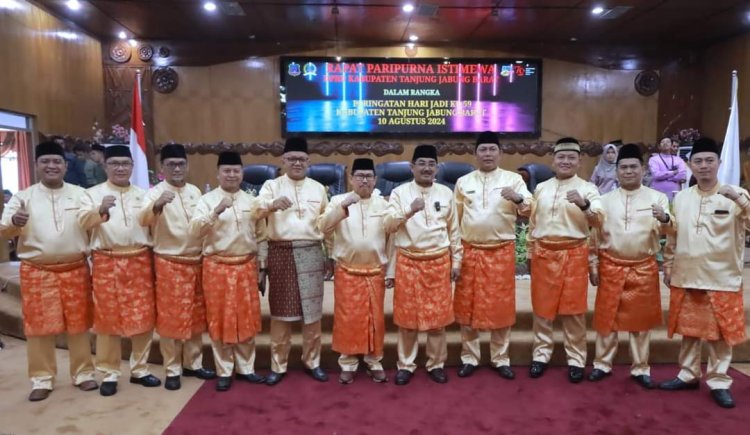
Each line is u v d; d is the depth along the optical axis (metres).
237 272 2.88
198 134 7.62
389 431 2.42
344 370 3.03
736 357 3.32
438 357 3.04
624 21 6.72
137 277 2.85
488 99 7.67
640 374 2.96
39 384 2.85
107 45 7.42
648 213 2.84
